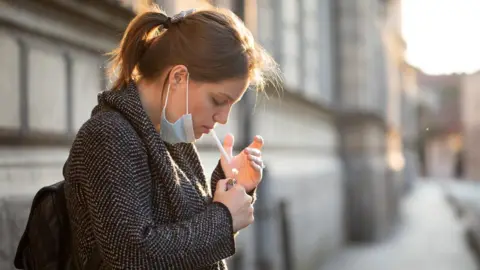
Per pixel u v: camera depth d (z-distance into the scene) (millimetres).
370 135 19938
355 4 19641
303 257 12906
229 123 8742
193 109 1979
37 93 4395
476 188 52031
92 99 5273
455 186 55719
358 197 19906
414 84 52000
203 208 2010
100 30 5340
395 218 26828
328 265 15531
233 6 9211
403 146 42062
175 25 1988
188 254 1828
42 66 4461
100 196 1806
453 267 15945
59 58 4719
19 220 3865
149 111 2016
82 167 1851
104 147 1830
